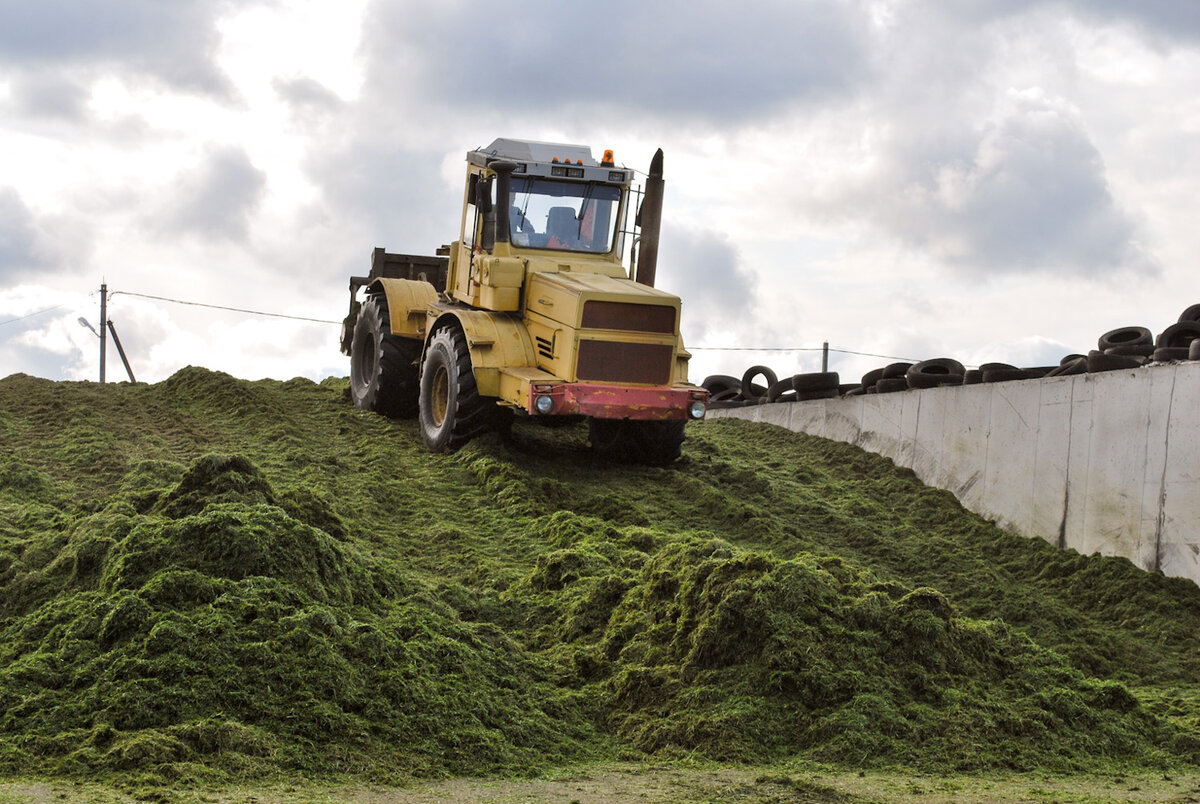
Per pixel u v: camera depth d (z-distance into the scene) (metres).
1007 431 13.40
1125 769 6.96
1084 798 6.18
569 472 13.23
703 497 12.66
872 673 7.28
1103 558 11.74
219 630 6.73
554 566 9.41
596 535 10.56
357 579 8.16
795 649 7.30
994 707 7.24
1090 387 12.30
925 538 12.88
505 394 12.68
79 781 5.53
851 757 6.68
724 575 7.91
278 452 13.12
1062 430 12.62
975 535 13.09
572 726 7.11
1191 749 7.31
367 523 10.87
